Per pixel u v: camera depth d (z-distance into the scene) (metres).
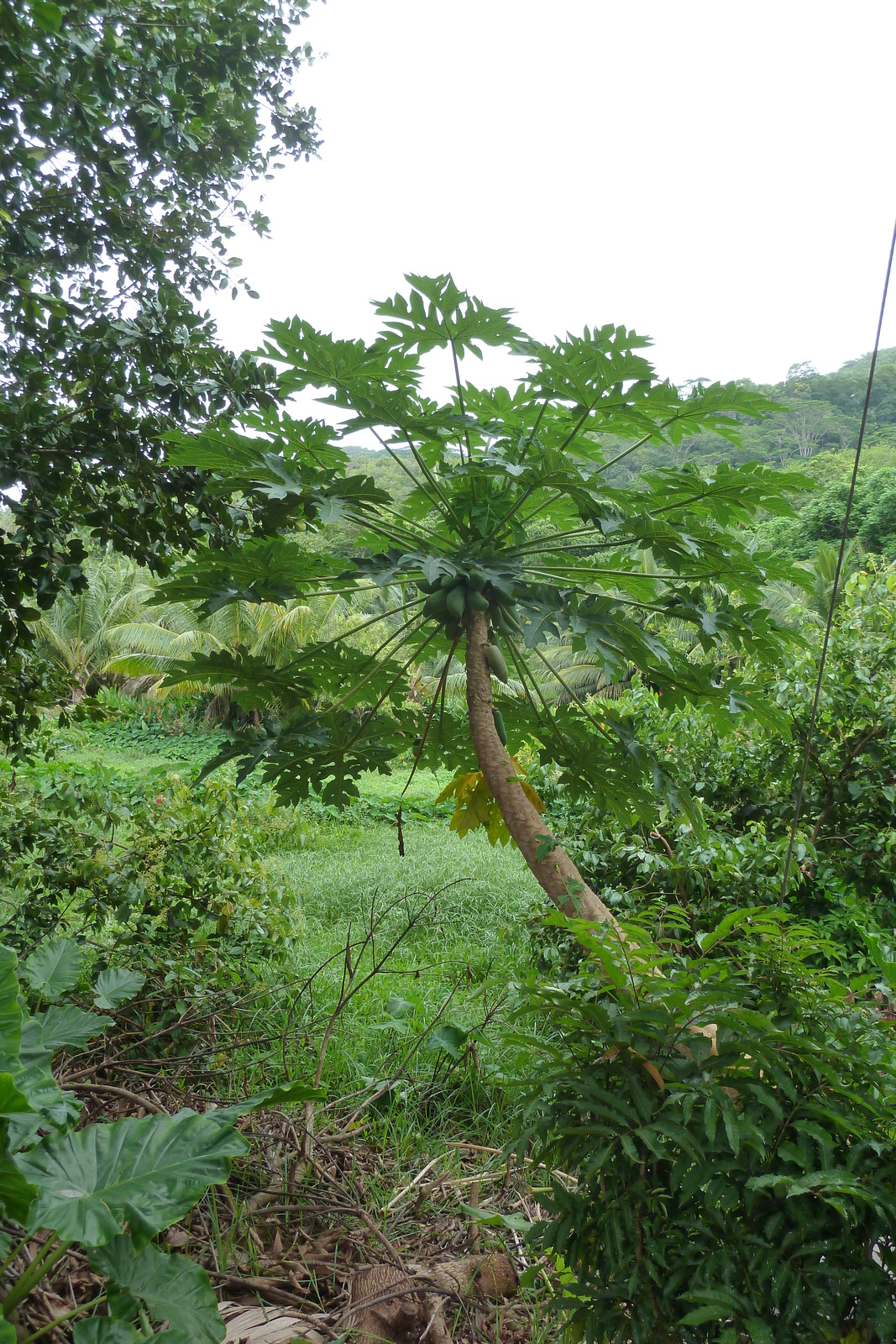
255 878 5.04
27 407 3.31
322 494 2.72
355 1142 3.60
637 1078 1.88
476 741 2.84
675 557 2.97
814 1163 1.80
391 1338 2.41
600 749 3.38
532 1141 2.06
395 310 2.79
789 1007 1.98
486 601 2.84
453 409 2.97
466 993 4.97
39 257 3.66
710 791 6.24
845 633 6.12
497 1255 2.83
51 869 4.53
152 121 3.66
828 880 5.70
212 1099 3.50
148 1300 1.71
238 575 3.11
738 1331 1.75
